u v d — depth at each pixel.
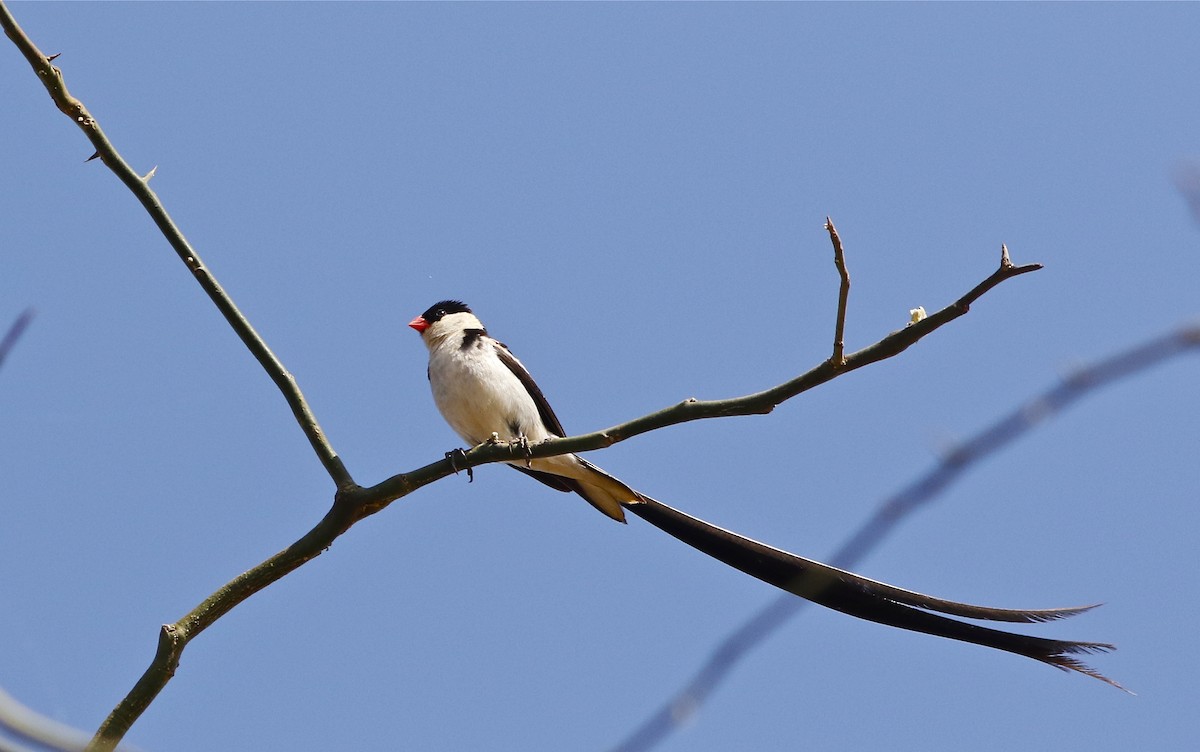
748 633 5.13
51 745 4.73
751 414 6.86
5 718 4.74
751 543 8.27
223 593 7.20
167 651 6.95
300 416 7.66
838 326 6.45
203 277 7.78
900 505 4.95
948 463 4.88
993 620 6.58
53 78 7.71
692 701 5.08
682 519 8.67
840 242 6.33
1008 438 4.88
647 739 5.05
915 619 7.15
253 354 7.77
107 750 6.20
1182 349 4.63
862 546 4.95
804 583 7.37
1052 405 4.78
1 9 7.54
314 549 7.37
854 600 7.31
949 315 6.22
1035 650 6.63
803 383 6.62
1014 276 6.09
